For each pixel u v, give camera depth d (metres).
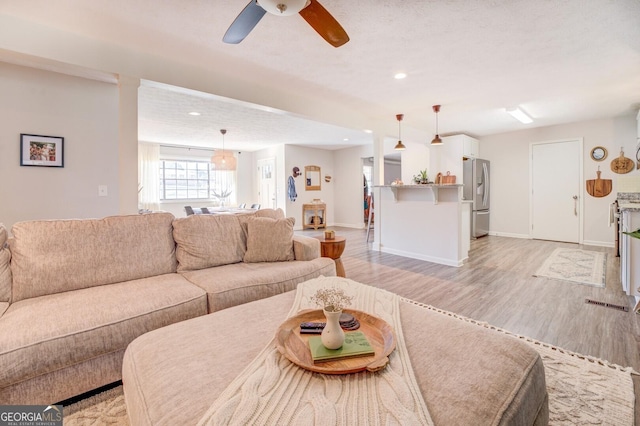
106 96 3.19
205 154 8.32
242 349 1.15
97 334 1.48
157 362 1.07
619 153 5.23
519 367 1.05
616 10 2.09
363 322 1.40
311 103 4.11
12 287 1.72
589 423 1.33
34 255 1.79
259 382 0.93
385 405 0.83
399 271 3.92
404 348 1.14
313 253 2.73
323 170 9.04
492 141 6.75
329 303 1.21
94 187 3.14
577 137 5.63
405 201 4.82
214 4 2.01
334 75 3.27
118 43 2.53
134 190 2.66
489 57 2.84
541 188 6.09
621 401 1.47
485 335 1.23
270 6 1.63
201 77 3.03
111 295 1.76
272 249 2.61
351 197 8.84
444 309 2.66
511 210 6.51
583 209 5.62
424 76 3.31
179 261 2.32
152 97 3.97
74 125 3.03
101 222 2.07
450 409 0.84
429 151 6.73
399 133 5.69
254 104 3.50
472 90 3.78
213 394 0.90
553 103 4.39
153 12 2.10
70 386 1.45
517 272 3.81
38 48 2.21
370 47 2.63
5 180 2.73
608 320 2.40
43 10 2.06
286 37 2.45
